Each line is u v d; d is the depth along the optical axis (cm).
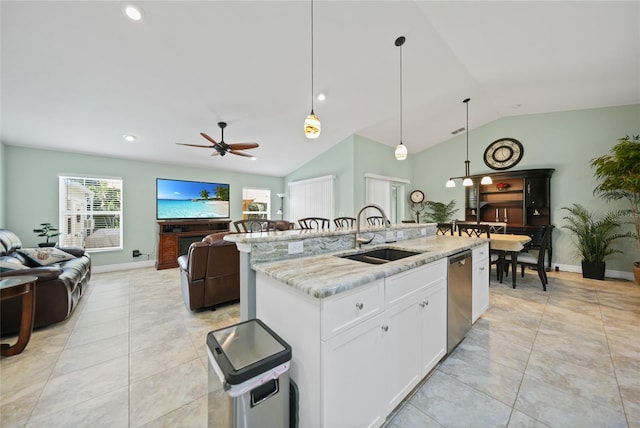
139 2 202
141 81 287
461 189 598
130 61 258
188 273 282
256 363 100
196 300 279
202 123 392
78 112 329
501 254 393
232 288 299
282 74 307
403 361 149
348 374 116
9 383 169
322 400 106
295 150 545
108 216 482
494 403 150
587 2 228
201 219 588
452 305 199
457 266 207
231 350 112
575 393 157
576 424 135
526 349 207
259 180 681
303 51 276
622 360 190
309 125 244
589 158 449
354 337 118
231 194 638
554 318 265
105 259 479
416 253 202
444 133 577
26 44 224
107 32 223
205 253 277
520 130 514
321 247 188
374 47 287
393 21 255
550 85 386
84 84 281
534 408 146
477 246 253
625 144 342
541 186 477
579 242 445
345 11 236
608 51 297
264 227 625
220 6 214
